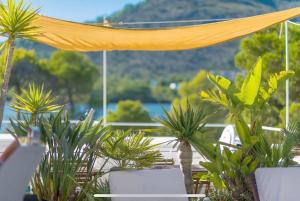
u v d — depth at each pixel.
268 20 7.00
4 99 5.73
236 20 6.88
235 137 8.98
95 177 5.49
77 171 5.51
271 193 4.65
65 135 5.30
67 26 7.09
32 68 27.06
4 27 5.75
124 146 5.84
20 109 5.97
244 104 5.67
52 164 5.24
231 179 5.66
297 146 5.83
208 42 7.75
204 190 7.22
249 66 22.69
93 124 5.85
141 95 28.73
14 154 3.07
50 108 5.94
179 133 5.87
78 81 27.42
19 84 26.86
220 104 5.87
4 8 5.79
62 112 5.46
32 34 5.93
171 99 28.66
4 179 3.12
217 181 5.57
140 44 7.88
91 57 27.67
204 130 6.04
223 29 7.13
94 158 5.59
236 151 5.53
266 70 22.00
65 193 5.23
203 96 5.93
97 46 8.02
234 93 5.69
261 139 5.66
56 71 27.27
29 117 5.48
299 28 21.67
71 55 27.41
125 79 28.77
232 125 8.95
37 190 5.23
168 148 8.94
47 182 5.21
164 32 7.20
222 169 5.62
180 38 7.52
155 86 28.81
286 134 5.74
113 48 8.13
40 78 27.12
